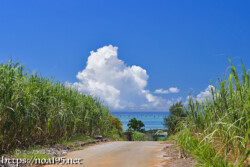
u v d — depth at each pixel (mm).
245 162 3797
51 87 8688
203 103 5789
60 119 8836
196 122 5988
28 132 6906
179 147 6367
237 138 3887
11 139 6359
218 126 4738
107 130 14188
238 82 3898
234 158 3928
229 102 4375
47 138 8109
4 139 6078
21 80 6742
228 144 4238
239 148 3846
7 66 6562
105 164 5293
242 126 3834
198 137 5609
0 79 6098
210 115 5027
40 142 7820
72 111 10102
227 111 4352
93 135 12141
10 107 6133
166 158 5836
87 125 11594
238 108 4074
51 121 8273
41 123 7738
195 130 6012
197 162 4789
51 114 8164
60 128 8547
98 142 10844
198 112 5953
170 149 7395
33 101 7102
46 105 7898
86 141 9953
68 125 9594
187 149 5812
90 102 12531
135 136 20422
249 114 3797
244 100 3967
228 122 4172
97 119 12664
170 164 5039
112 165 5176
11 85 6305
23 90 6668
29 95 6848
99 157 6188
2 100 6008
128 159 5812
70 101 10016
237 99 4145
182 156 5672
